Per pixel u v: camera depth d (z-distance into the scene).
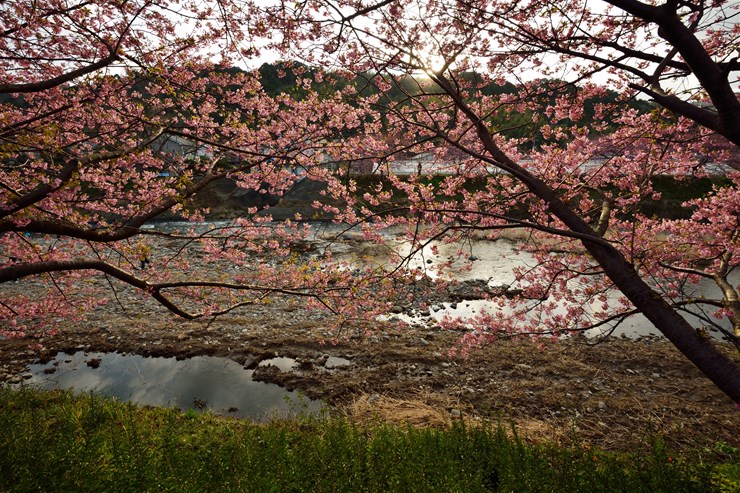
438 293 16.02
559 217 5.01
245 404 9.44
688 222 7.24
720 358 3.99
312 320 13.70
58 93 6.49
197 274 16.95
